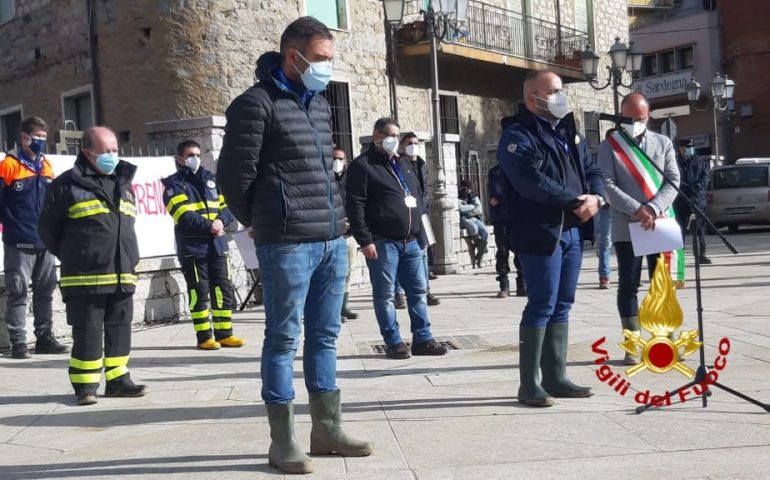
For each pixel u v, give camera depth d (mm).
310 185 4359
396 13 14867
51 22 17531
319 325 4562
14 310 8430
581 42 25922
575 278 5652
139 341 9398
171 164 11438
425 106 19859
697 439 4527
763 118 39312
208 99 15359
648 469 4070
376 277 7512
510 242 5492
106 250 6336
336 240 4523
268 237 4312
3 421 5852
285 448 4332
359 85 18078
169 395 6469
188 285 8695
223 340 8805
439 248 15875
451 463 4320
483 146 21922
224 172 4305
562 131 5582
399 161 7836
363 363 7340
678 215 10109
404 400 5793
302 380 6668
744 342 7223
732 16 39875
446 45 19109
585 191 5637
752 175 23219
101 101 16203
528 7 23531
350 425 5168
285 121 4312
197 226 8641
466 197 17750
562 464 4211
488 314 10078
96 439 5234
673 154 6582
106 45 16047
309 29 4312
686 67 41562
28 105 18500
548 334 5656
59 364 8117
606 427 4844
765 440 4449
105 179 6469
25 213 8414
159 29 15398
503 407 5438
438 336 8578
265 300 4406
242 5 15672
